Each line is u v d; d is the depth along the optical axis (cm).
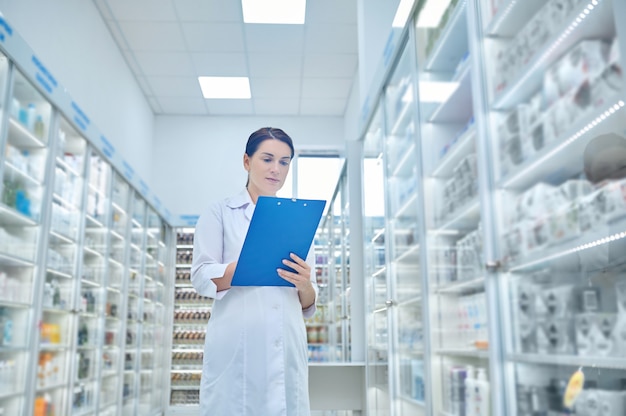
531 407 190
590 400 169
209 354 143
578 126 166
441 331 273
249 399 137
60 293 466
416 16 310
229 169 930
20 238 394
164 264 888
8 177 372
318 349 772
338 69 803
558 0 186
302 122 955
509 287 203
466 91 263
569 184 178
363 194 500
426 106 296
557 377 187
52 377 449
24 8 445
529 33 203
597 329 166
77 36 573
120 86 739
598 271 170
